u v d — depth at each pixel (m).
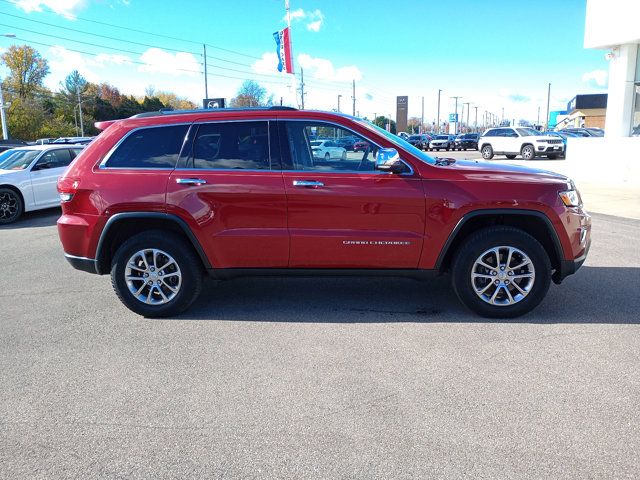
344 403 3.29
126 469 2.69
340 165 4.68
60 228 4.88
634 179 15.43
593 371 3.65
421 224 4.55
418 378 3.60
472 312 4.91
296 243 4.64
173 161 4.77
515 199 4.46
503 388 3.43
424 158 4.75
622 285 5.66
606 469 2.60
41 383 3.65
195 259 4.83
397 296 5.46
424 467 2.64
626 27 15.21
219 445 2.88
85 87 103.00
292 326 4.65
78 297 5.68
